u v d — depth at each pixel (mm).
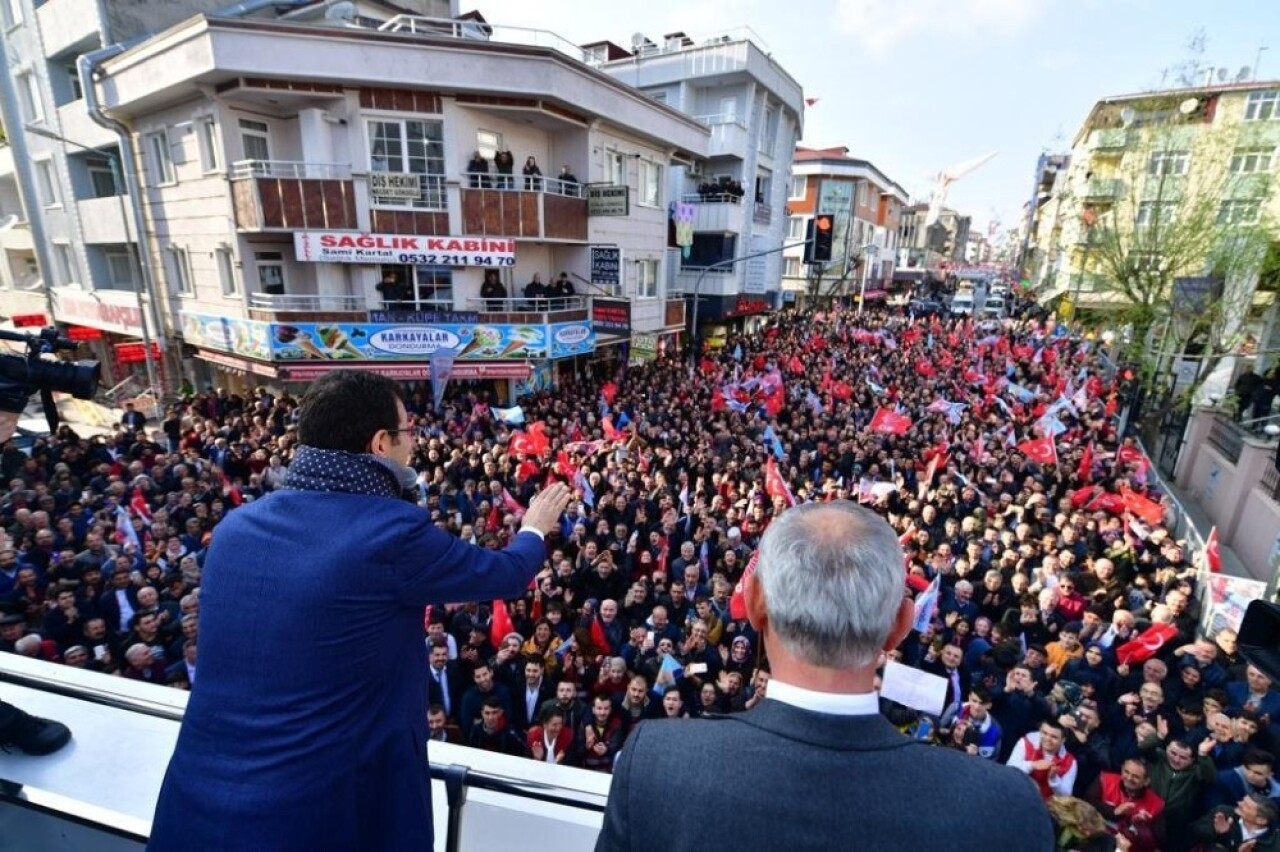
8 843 1940
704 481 11648
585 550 8625
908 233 72562
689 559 8648
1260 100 24984
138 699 2201
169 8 19984
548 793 1894
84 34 19688
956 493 10570
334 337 16734
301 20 18531
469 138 17609
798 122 33156
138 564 7992
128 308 21672
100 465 11523
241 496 10602
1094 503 10531
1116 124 33875
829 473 12648
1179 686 6195
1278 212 19344
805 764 1030
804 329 31844
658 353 23375
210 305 18812
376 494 1557
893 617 1122
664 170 23797
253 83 15508
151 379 19422
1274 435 13094
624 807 1108
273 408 15359
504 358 17938
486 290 18344
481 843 1917
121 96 17828
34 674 2367
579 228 19609
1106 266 20734
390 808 1435
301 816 1302
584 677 6691
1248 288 17938
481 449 12602
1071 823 4691
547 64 16922
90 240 22906
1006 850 970
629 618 7688
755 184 29578
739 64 25938
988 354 24828
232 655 1392
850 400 17734
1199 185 18938
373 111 16500
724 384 18547
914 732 5941
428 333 17234
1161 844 4977
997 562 8250
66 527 8758
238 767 1336
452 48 16234
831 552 1132
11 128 24203
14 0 22047
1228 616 7410
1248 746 5262
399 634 1489
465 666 6590
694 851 996
